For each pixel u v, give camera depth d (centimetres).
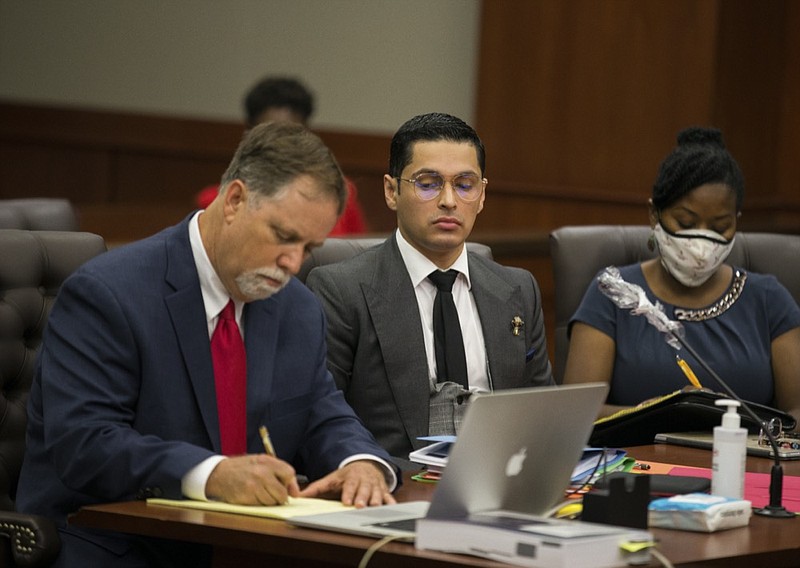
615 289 772
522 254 1499
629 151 1931
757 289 959
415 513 572
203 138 2477
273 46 2367
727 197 917
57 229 960
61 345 654
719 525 570
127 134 2548
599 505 535
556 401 545
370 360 824
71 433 631
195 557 670
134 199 2553
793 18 1944
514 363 848
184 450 611
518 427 531
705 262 919
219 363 670
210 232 671
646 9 1908
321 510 582
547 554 486
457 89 2133
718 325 947
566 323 1034
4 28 2658
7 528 639
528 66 2012
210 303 672
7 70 2661
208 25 2455
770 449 772
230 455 665
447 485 518
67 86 2614
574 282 1034
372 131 2234
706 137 943
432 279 839
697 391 808
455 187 823
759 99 1936
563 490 585
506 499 549
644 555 504
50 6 2620
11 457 752
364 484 618
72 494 661
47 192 2625
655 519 575
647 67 1911
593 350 946
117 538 652
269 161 625
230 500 592
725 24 1869
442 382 827
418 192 823
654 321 755
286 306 709
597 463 654
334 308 830
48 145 2623
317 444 695
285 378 694
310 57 2312
